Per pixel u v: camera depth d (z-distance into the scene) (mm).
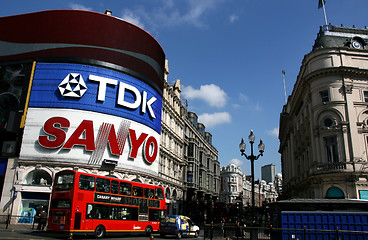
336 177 33625
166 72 50094
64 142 32844
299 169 49094
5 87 34344
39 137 32594
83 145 33250
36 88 33969
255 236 22984
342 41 40000
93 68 35594
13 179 31891
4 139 32969
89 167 33312
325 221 22312
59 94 33812
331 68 36125
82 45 35750
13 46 35688
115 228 23219
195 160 60438
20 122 33062
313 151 36531
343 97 35688
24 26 36219
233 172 131875
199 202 57219
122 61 37812
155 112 42156
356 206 22422
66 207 20578
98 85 35438
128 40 39000
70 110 33625
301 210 22922
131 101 37938
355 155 33594
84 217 21016
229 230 27250
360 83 36188
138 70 39438
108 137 34906
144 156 38781
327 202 22750
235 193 129125
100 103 35125
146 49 41344
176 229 25891
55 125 33000
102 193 22703
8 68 35031
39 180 32844
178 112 54938
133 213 25203
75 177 20984
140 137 38219
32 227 28781
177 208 50875
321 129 35938
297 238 21516
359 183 32531
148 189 27281
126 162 36344
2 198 31422
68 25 36031
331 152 35250
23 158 32250
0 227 27547
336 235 19891
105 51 36688
